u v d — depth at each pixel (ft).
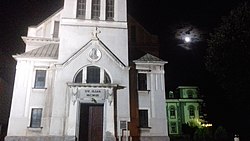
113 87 78.13
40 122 77.51
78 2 89.40
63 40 83.05
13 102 77.36
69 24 85.05
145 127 81.51
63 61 80.84
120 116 77.15
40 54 84.23
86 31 85.46
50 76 81.41
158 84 86.74
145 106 83.76
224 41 67.46
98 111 78.38
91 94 76.23
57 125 73.61
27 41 92.58
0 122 102.99
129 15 104.73
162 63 88.69
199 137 110.63
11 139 74.13
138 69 87.15
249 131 94.89
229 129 102.53
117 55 84.69
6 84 110.22
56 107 75.00
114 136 73.51
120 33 87.40
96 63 81.00
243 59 63.67
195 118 184.55
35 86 80.48
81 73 79.87
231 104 98.37
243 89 64.85
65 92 76.79
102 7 89.56
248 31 63.57
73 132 72.33
